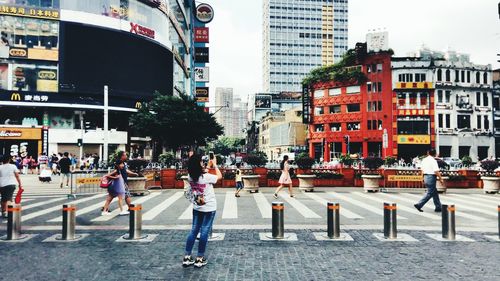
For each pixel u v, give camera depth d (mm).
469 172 20953
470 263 6195
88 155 40438
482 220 10414
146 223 9953
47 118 42531
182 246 7391
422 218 10680
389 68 53375
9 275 5586
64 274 5641
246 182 17953
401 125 52719
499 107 54906
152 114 37344
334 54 154125
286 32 152875
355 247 7293
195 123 36969
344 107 56375
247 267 5977
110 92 44094
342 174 21594
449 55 54781
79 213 11680
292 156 54281
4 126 40094
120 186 11227
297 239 7949
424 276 5516
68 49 42094
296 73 152250
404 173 20594
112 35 44625
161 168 21188
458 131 52688
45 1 41750
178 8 63000
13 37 40594
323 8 154750
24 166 30953
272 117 88062
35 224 9898
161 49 50656
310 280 5344
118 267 5992
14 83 40562
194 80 85938
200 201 6016
